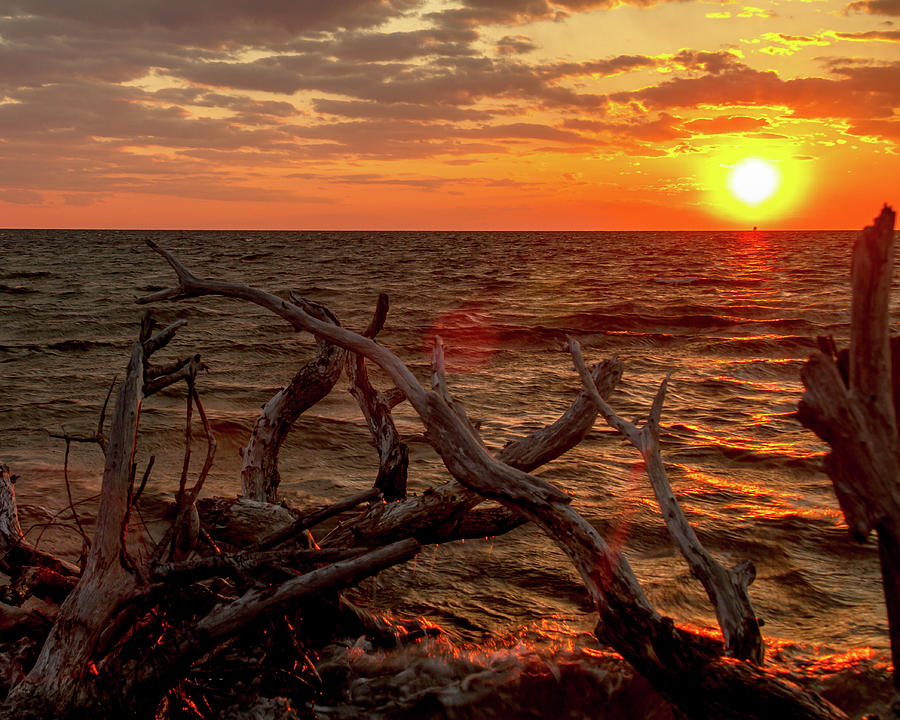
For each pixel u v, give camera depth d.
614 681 3.09
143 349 2.93
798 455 7.24
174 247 81.12
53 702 2.36
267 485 4.38
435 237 174.00
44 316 19.02
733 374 12.77
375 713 2.90
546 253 73.81
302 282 33.75
